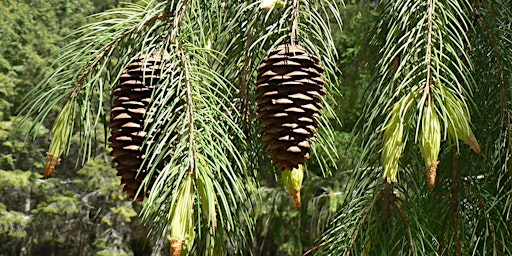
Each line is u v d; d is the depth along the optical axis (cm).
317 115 120
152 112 116
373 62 149
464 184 150
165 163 115
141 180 118
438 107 119
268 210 639
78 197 1034
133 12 127
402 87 119
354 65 439
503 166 141
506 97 143
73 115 121
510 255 141
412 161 150
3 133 971
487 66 146
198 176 112
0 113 984
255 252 773
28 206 1034
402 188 143
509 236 148
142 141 118
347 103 448
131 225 1035
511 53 145
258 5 135
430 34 122
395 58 130
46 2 1051
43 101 122
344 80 443
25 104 124
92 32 125
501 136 144
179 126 115
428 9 124
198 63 122
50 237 1023
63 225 1032
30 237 1008
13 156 1040
